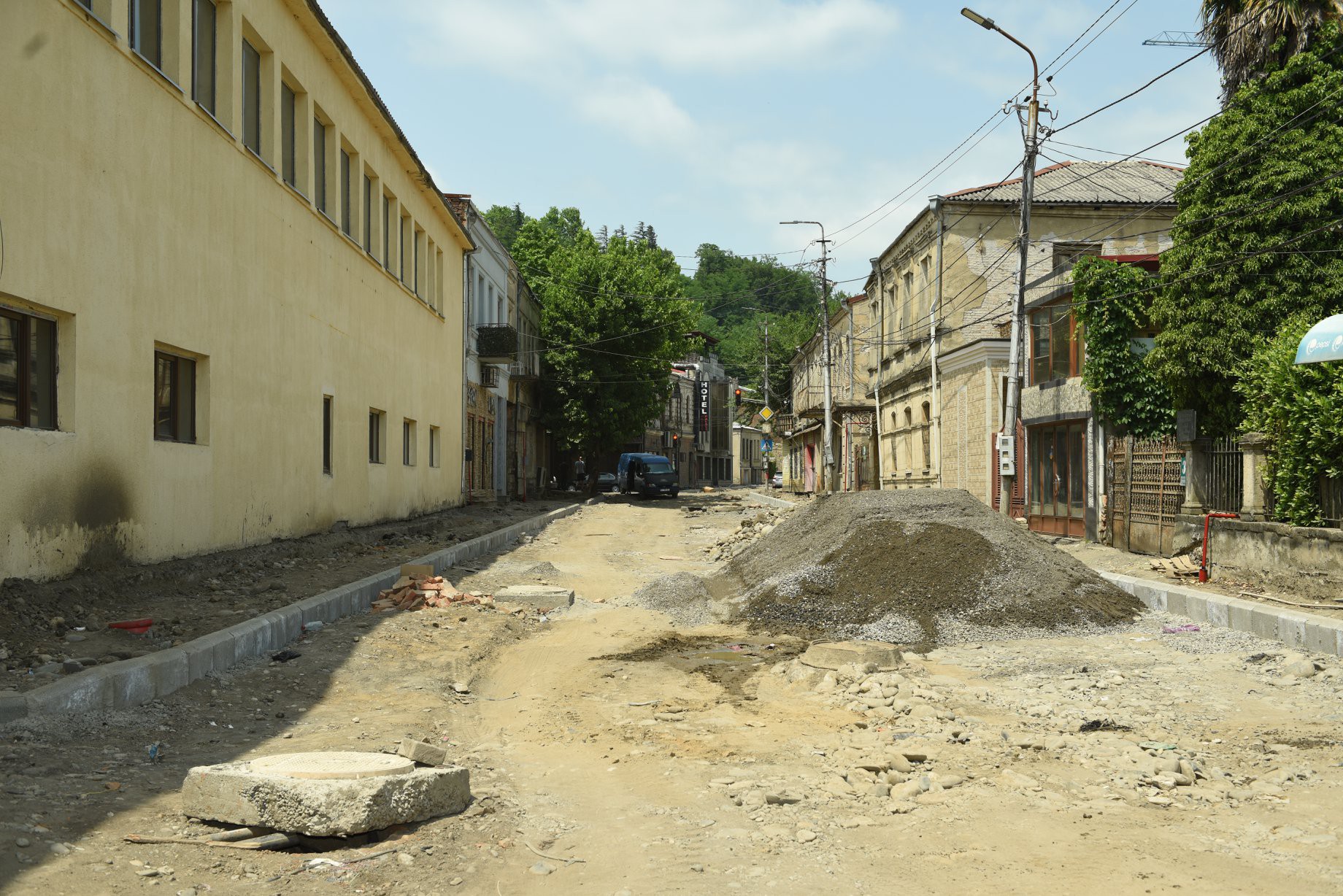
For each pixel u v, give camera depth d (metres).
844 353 50.69
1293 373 13.43
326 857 4.73
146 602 10.09
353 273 20.09
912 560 12.98
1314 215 16.84
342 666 9.02
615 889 4.48
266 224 15.12
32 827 4.67
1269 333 17.08
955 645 11.34
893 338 39.59
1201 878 4.57
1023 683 9.20
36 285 9.11
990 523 13.83
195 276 12.56
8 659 7.31
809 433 56.22
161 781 5.59
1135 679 9.20
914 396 35.78
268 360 15.19
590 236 53.81
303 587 12.02
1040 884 4.53
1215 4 18.44
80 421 9.91
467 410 34.44
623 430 52.31
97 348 10.22
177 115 12.06
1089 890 4.45
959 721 7.60
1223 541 14.36
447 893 4.41
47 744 6.03
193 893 4.24
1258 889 4.44
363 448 20.91
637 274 51.38
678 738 7.27
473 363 35.50
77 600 9.29
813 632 12.07
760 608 12.99
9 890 4.02
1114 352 19.53
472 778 6.18
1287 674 9.09
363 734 6.96
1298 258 16.91
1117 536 19.34
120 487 10.70
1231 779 6.16
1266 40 17.48
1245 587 13.18
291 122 16.98
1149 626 12.00
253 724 7.08
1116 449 19.45
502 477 42.44
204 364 12.98
